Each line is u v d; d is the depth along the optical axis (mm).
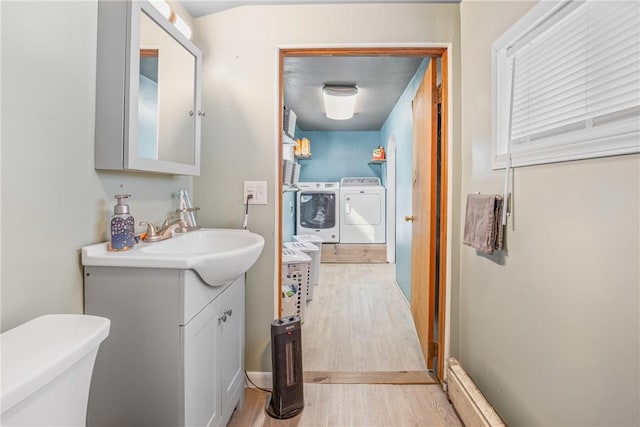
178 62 1562
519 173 1258
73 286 1068
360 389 1873
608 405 870
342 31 1821
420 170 2387
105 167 1157
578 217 963
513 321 1309
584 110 975
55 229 1001
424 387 1897
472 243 1504
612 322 856
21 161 891
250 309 1899
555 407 1065
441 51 1858
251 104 1857
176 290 1076
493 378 1479
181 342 1079
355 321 2857
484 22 1550
